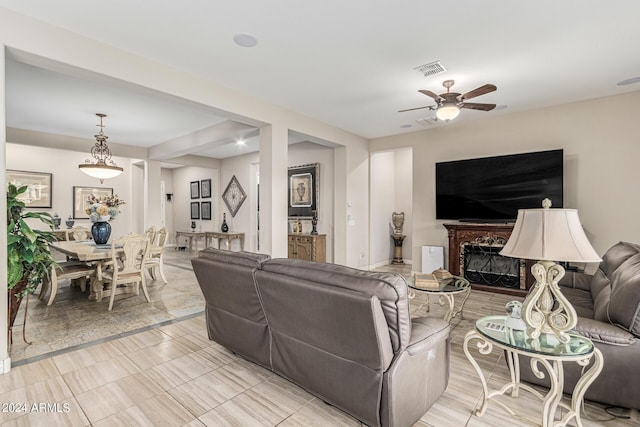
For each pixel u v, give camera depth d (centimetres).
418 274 343
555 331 164
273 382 221
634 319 175
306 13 233
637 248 261
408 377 163
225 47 281
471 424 177
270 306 202
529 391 194
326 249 609
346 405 174
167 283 503
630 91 382
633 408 179
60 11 228
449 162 511
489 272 474
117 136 590
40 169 652
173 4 221
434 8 227
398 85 365
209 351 268
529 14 233
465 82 356
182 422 179
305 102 419
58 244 469
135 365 243
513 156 452
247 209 762
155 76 305
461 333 308
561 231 155
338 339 169
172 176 1021
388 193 729
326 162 612
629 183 386
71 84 353
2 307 225
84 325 324
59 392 206
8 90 369
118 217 771
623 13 230
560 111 429
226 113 376
